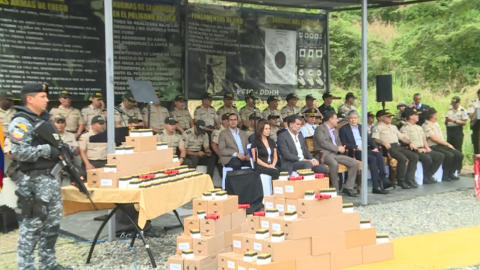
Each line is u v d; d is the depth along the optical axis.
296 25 12.30
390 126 10.57
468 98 20.59
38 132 4.89
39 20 9.07
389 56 22.67
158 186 5.58
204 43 11.08
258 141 8.70
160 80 10.53
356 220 5.57
